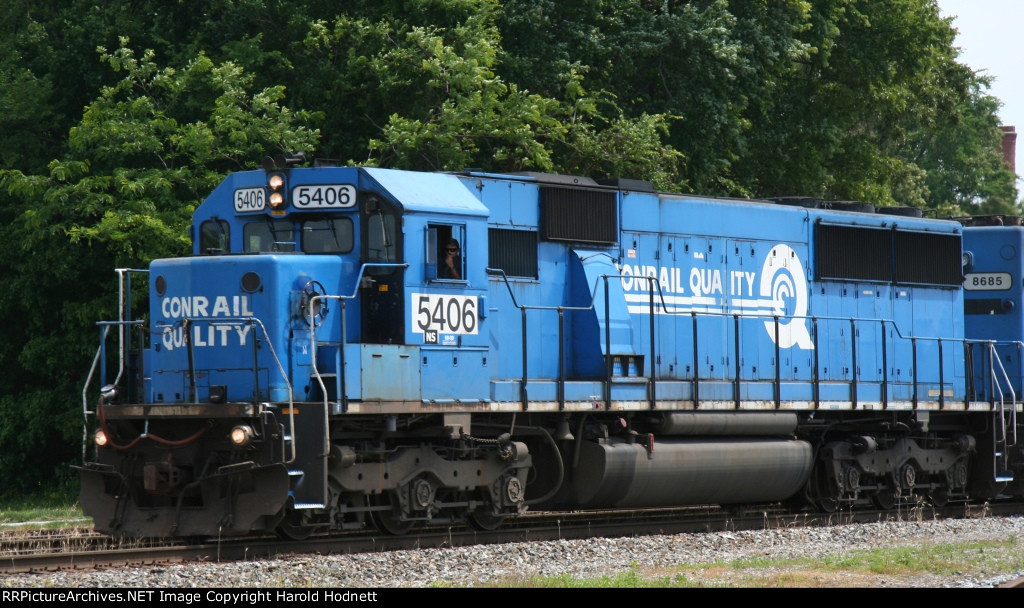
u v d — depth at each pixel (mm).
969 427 39812
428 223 26469
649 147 46688
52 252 45906
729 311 34188
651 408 31031
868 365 37312
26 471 50188
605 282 30562
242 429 23953
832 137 62000
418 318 26172
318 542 25172
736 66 51500
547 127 46938
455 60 43281
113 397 26219
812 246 36594
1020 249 41094
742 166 60031
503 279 29016
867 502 37312
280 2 47625
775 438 34688
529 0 49062
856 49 64062
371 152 45812
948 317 39938
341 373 24781
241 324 25156
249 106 44906
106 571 21609
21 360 47625
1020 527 32719
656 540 27469
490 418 28547
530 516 33000
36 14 52031
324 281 25688
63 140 49469
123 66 44906
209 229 27469
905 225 38844
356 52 46031
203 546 24438
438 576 21906
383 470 26016
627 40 50438
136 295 42906
